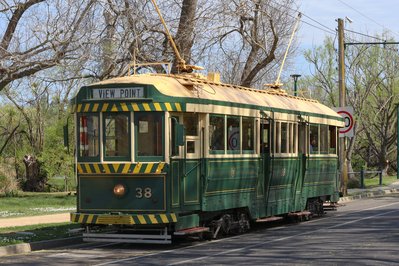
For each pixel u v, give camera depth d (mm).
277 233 17234
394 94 58406
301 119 20016
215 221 15859
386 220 20250
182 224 14281
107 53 24328
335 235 16297
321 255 12688
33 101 37344
